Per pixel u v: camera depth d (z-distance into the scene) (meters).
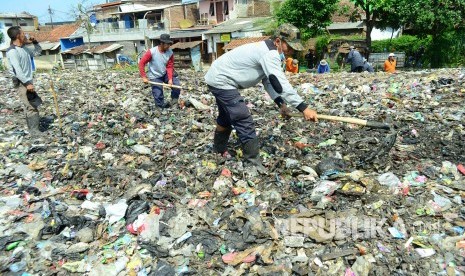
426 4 20.48
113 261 3.25
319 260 3.06
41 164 5.40
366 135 5.66
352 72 13.49
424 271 2.86
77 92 11.51
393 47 23.31
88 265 3.21
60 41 50.78
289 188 4.19
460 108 6.86
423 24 20.62
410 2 20.83
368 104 7.67
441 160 4.61
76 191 4.41
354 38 25.56
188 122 7.13
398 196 3.81
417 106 7.21
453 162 4.54
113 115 8.00
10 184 4.82
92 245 3.49
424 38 22.27
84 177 4.86
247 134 4.52
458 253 3.00
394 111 6.96
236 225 3.61
